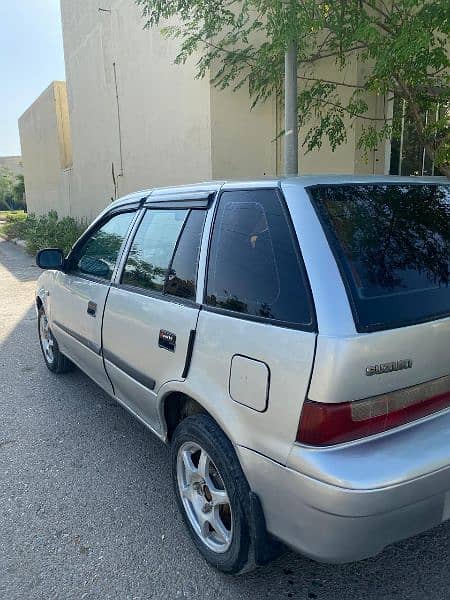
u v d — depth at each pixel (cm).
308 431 185
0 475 341
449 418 201
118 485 326
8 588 243
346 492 177
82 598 236
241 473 220
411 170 796
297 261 204
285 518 200
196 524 259
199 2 571
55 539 277
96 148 1441
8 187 6919
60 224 1709
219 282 241
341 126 631
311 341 187
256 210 233
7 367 558
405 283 206
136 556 262
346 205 222
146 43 1004
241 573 235
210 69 781
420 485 184
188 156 888
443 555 256
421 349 195
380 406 187
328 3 473
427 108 596
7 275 1257
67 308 426
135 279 319
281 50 513
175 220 290
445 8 412
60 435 395
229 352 220
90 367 399
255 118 825
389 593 233
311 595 234
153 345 279
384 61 440
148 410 302
